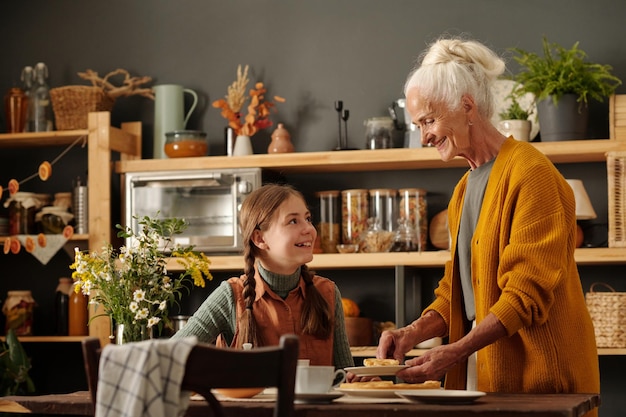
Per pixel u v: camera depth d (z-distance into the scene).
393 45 4.68
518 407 1.81
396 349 2.66
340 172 4.69
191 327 2.60
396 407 1.85
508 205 2.42
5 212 5.04
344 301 4.41
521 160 2.45
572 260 2.48
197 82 4.89
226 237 4.39
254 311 2.56
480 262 2.46
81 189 4.65
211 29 4.90
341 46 4.74
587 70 4.41
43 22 5.09
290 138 4.71
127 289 2.61
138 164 4.55
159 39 4.96
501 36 4.55
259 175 4.38
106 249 2.73
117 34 5.00
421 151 4.28
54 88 4.97
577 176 4.44
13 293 4.72
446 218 4.38
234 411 1.90
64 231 4.54
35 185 5.02
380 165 4.45
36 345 4.92
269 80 4.80
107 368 1.63
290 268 2.58
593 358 2.46
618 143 4.07
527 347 2.38
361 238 4.38
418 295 4.51
